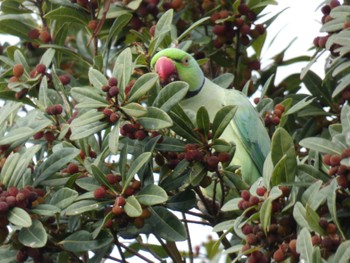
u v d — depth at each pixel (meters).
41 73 8.57
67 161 7.34
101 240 7.20
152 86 6.95
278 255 6.26
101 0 9.33
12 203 6.67
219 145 7.26
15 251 7.19
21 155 7.33
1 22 9.87
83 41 10.72
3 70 9.89
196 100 9.40
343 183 6.32
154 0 9.68
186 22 10.22
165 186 7.49
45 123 7.48
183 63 9.14
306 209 6.20
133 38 9.83
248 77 10.24
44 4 9.93
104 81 7.18
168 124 6.94
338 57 7.71
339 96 9.23
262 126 9.58
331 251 6.15
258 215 6.43
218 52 10.02
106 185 7.03
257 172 9.65
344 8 7.95
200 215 8.11
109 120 7.03
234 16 9.60
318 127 9.32
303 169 6.75
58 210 6.83
